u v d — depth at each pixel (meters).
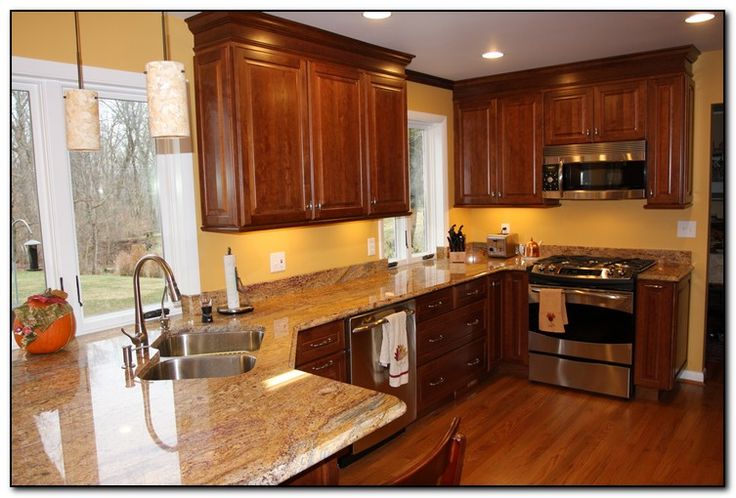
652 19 3.08
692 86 3.98
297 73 2.96
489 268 4.26
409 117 4.36
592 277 3.85
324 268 3.70
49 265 2.49
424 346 3.53
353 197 3.34
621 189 4.06
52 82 2.43
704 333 4.16
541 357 4.15
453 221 4.98
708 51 3.92
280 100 2.88
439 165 4.78
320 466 1.70
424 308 3.52
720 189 4.77
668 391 4.01
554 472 2.89
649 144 3.96
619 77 4.01
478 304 4.10
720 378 4.24
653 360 3.76
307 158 3.04
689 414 3.58
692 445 3.15
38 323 2.19
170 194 2.91
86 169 2.61
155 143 2.88
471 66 4.16
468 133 4.79
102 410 1.65
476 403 3.87
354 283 3.76
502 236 4.72
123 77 2.63
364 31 3.10
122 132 2.74
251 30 2.72
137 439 1.45
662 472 2.86
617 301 3.76
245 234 3.20
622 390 3.83
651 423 3.46
